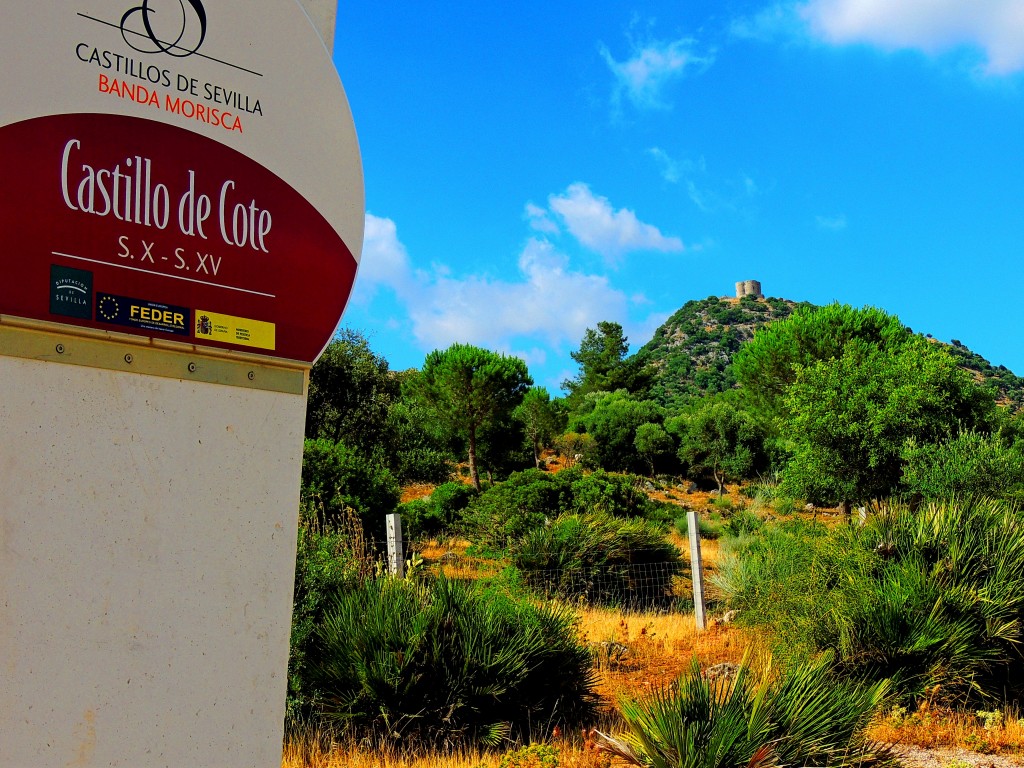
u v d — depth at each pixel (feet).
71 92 6.57
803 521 45.32
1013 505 28.66
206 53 7.30
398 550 30.12
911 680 22.68
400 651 20.66
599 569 43.42
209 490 7.27
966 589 23.40
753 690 17.58
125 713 6.75
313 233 7.89
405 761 18.76
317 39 8.02
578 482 63.98
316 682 21.25
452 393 117.60
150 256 6.95
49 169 6.46
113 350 6.82
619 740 16.84
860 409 58.75
